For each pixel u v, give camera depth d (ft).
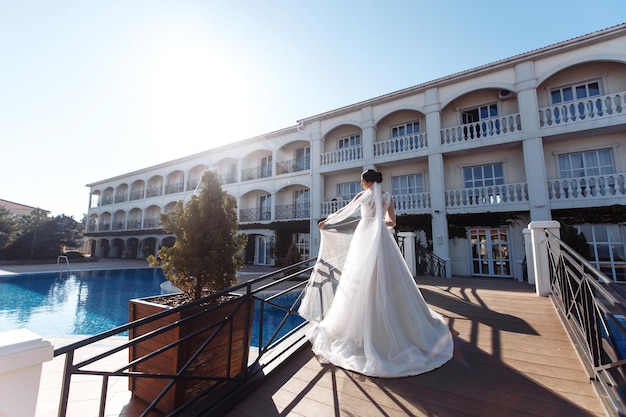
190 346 7.40
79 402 9.24
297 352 9.21
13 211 115.96
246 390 7.16
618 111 29.86
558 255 11.22
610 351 6.59
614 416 5.19
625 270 28.45
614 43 29.48
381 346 7.50
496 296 14.74
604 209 28.86
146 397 8.11
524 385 6.59
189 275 9.25
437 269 35.47
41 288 39.40
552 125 31.53
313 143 49.60
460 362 7.75
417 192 42.19
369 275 8.15
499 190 34.55
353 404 6.40
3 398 3.69
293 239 54.60
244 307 8.87
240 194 59.82
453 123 39.65
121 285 41.73
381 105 43.47
